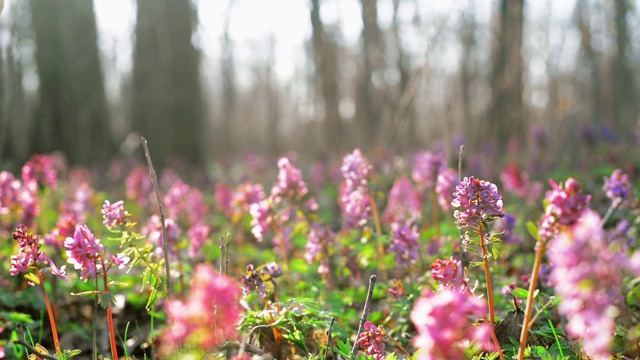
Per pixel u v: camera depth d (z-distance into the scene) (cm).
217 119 5059
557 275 208
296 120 4988
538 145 1537
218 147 4747
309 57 3244
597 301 207
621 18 2669
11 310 516
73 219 511
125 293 546
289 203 530
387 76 1539
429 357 212
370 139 1738
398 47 1612
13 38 993
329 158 1844
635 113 3070
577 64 3127
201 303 231
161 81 2058
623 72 2895
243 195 647
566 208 237
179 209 722
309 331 400
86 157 2009
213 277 233
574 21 3116
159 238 491
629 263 200
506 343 351
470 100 2139
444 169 659
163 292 348
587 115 2964
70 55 1997
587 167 1349
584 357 321
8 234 645
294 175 529
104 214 349
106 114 2111
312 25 1947
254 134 5419
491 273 467
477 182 320
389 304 487
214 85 5262
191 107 2091
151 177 358
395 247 466
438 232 663
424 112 3272
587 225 206
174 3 2059
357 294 526
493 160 1600
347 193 554
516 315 356
